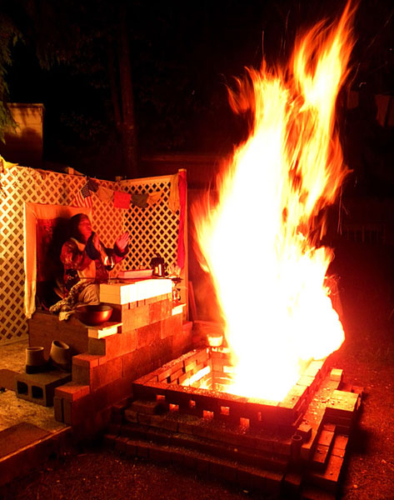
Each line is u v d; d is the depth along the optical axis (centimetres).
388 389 554
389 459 390
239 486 342
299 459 339
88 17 1038
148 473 359
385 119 747
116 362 439
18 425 388
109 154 1216
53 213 710
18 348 655
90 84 1155
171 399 412
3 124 776
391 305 1020
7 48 747
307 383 422
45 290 686
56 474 355
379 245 1076
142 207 860
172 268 728
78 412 393
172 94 1183
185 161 1162
